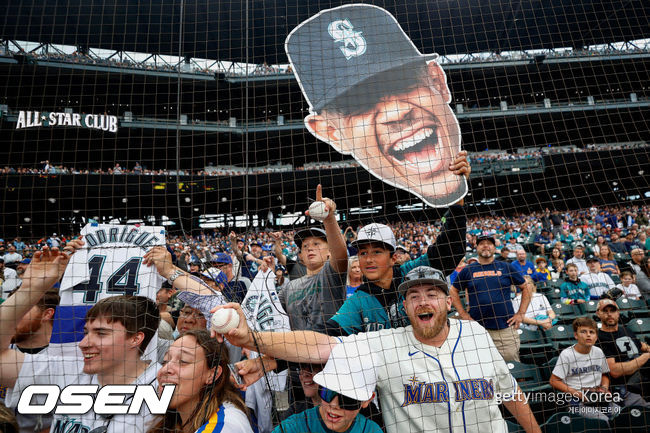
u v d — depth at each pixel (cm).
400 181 646
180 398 161
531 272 676
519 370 363
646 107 2059
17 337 233
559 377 332
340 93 795
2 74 1841
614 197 2058
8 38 1769
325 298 272
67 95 1923
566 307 523
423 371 184
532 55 1644
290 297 300
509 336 384
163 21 1541
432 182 605
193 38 1633
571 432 273
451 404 179
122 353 188
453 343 193
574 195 2088
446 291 194
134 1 1498
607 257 743
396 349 191
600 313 368
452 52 1588
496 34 1431
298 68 858
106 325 187
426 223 1393
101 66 1881
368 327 234
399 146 682
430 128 719
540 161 2073
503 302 389
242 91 1916
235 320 143
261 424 237
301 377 208
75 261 253
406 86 777
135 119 2058
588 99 2095
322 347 174
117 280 254
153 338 201
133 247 260
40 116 1795
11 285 486
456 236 283
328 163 1839
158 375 166
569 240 1259
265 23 1415
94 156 2025
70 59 1856
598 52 1488
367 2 916
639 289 556
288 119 2116
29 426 192
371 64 838
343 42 873
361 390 169
